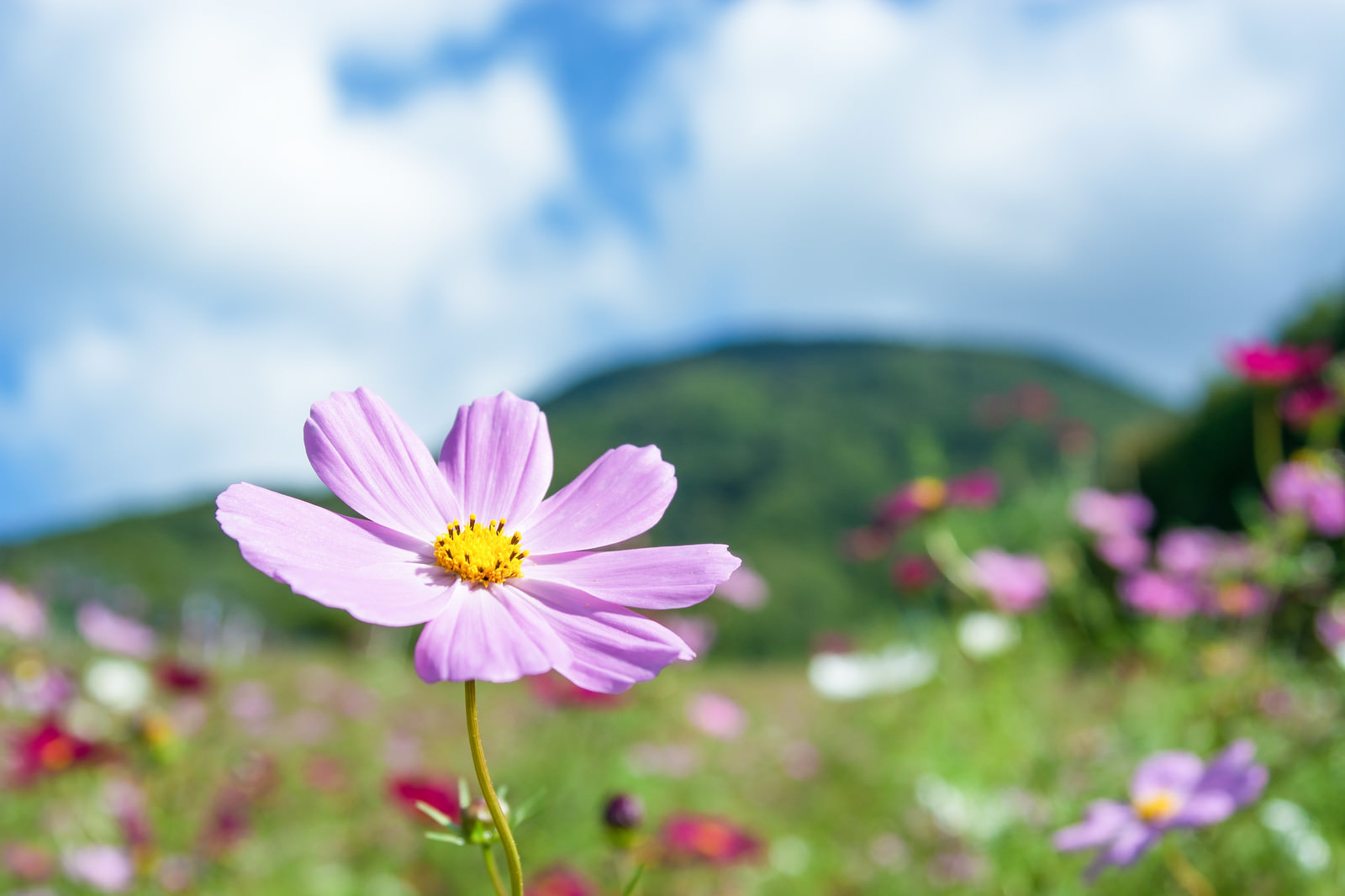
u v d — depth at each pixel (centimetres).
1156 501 1084
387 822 455
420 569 104
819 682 419
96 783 306
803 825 454
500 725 638
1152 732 279
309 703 775
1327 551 304
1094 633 378
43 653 529
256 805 422
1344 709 253
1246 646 300
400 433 116
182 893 296
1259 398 323
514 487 120
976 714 329
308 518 102
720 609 666
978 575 351
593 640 98
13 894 289
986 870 290
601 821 187
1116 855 173
